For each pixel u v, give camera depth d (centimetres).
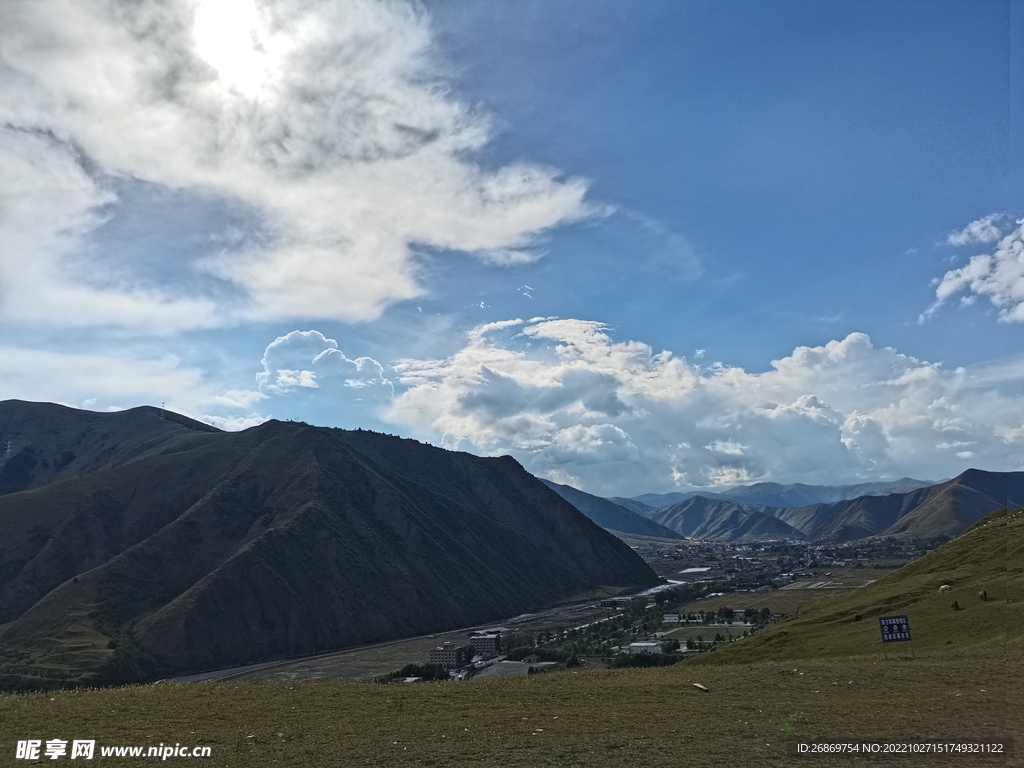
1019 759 2350
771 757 2389
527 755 2434
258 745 2584
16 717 2944
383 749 2523
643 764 2333
